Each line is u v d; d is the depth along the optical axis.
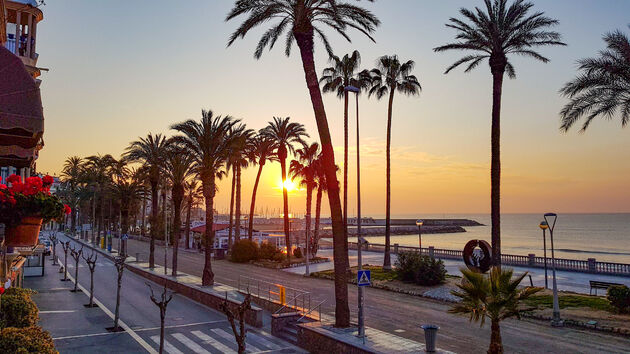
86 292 30.06
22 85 4.54
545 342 17.41
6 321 15.22
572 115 22.97
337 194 18.69
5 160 6.16
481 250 23.41
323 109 19.72
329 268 43.53
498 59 27.11
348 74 41.06
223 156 33.12
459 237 157.12
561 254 89.44
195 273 40.59
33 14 19.19
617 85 21.81
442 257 47.44
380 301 26.53
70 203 98.56
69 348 16.91
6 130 5.00
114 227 104.56
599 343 17.19
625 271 34.06
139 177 56.03
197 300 27.48
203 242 65.38
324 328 17.44
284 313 20.59
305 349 17.27
